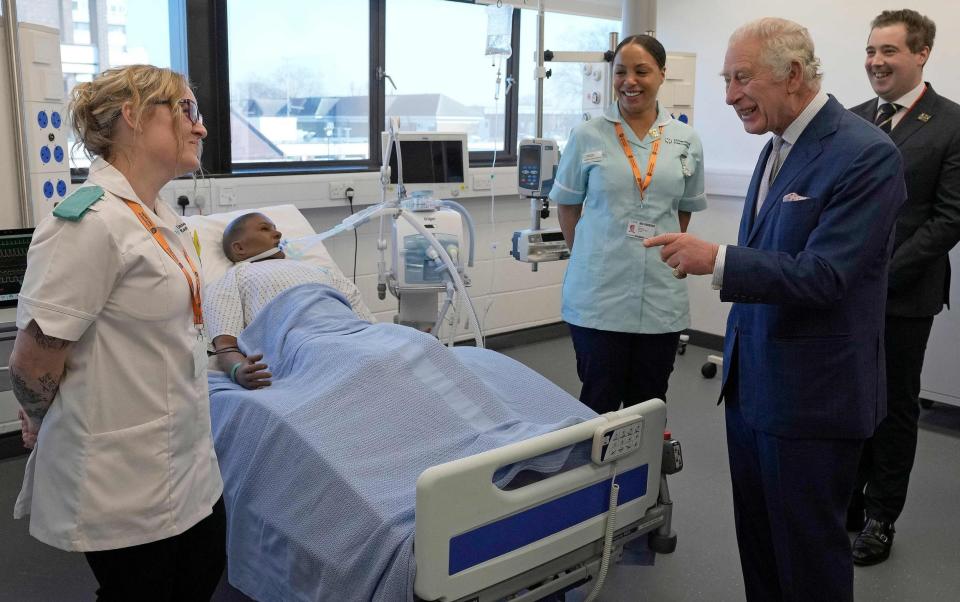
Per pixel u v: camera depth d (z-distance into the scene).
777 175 1.71
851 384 1.64
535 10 4.77
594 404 2.66
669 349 2.64
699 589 2.37
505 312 4.95
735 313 1.82
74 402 1.29
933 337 3.75
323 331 2.27
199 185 3.58
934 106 2.60
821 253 1.57
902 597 2.36
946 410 3.91
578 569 1.66
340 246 4.16
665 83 3.91
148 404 1.33
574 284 2.63
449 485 1.38
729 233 4.72
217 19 3.71
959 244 3.60
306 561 1.63
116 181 1.29
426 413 1.82
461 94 4.68
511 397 2.06
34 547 2.53
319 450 1.68
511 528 1.51
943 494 3.02
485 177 4.55
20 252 2.57
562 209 2.73
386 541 1.49
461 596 1.43
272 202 3.80
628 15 3.05
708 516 2.81
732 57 1.64
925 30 2.55
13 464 3.14
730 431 1.89
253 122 3.95
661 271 2.54
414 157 3.09
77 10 3.34
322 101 4.15
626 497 1.74
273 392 1.95
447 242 3.06
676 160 2.54
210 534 1.49
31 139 2.77
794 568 1.73
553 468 1.58
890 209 1.56
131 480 1.32
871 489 2.58
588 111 3.50
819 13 4.18
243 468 1.82
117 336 1.30
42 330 1.21
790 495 1.70
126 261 1.25
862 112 2.79
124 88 1.28
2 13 2.65
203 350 1.42
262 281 2.52
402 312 3.26
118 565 1.38
